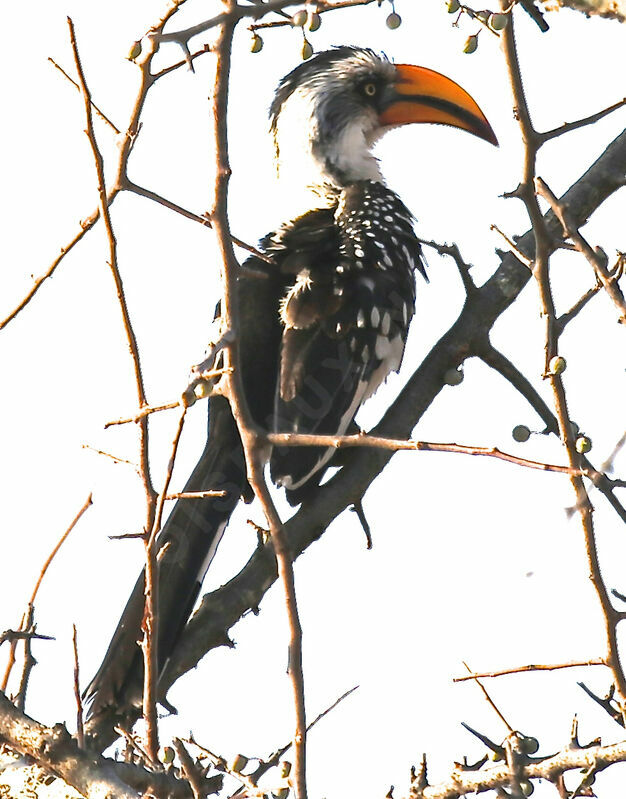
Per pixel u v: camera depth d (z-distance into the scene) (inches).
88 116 221.6
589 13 199.5
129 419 200.1
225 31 206.1
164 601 311.9
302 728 212.8
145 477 231.6
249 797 233.6
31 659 283.3
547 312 231.0
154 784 244.5
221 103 207.8
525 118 219.0
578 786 243.8
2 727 267.4
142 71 218.1
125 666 296.2
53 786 265.7
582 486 223.8
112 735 291.0
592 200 375.2
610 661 236.1
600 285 231.5
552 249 228.7
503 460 184.2
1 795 267.6
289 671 213.8
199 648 318.0
